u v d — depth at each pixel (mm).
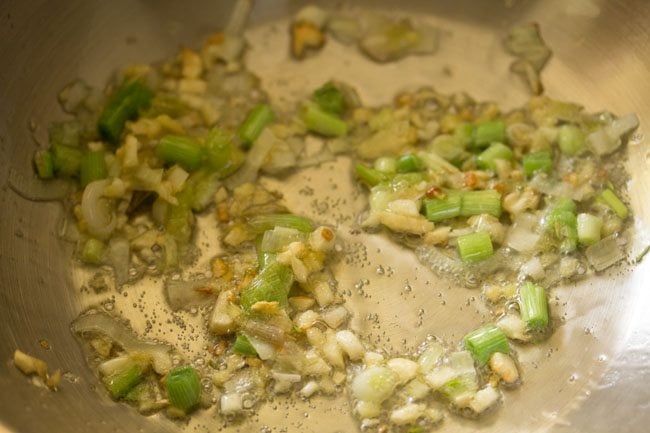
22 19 234
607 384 214
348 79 259
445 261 228
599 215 233
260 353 212
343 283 226
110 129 240
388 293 224
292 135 248
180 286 224
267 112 247
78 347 218
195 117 250
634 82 245
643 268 227
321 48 263
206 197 236
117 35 253
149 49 258
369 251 230
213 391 212
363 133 249
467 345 215
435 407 210
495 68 259
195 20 261
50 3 239
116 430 206
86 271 227
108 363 213
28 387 204
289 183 241
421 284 226
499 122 245
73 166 236
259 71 259
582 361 217
